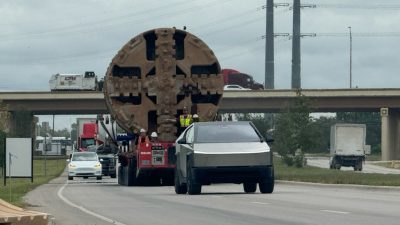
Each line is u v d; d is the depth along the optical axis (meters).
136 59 90.94
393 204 55.47
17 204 61.31
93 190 86.19
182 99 91.62
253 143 67.81
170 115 91.00
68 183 116.12
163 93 90.88
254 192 72.62
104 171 144.00
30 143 92.69
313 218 44.41
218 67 91.31
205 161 66.38
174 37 91.38
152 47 91.62
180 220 45.22
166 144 90.69
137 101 91.88
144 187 90.81
